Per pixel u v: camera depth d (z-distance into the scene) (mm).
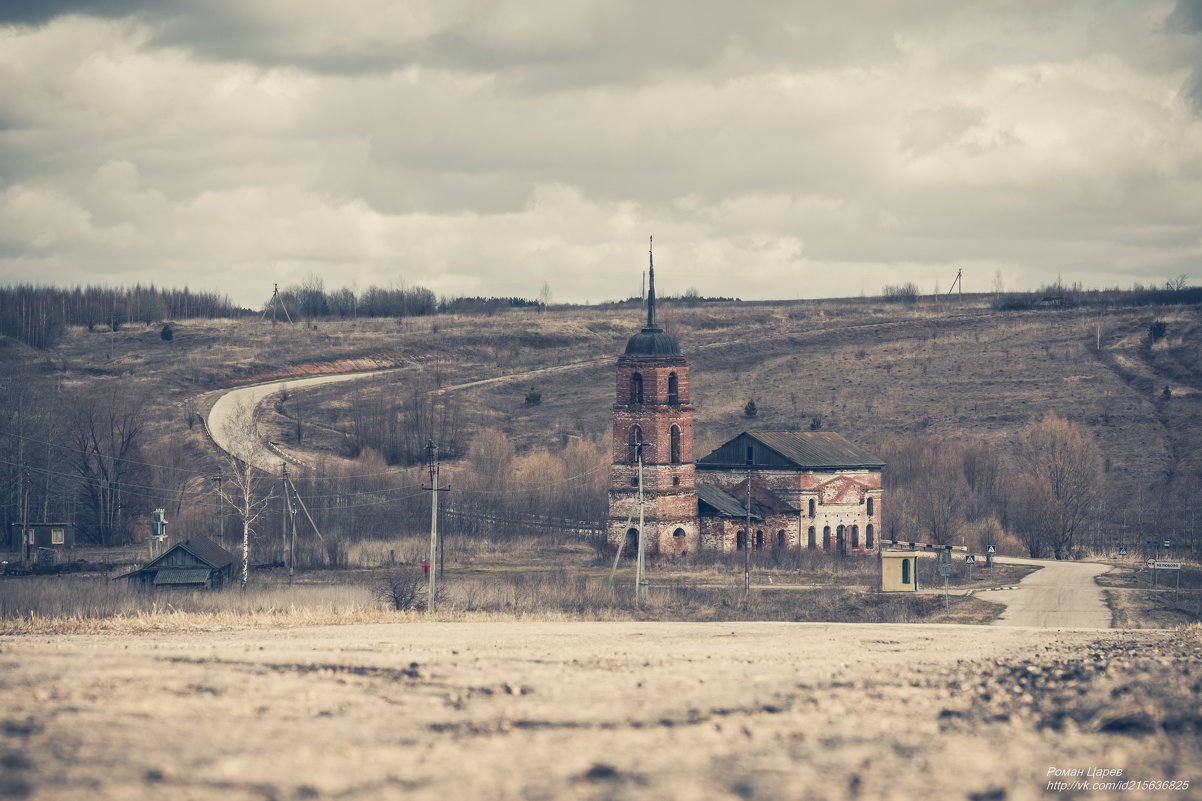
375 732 16891
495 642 31938
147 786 13805
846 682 22594
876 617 61469
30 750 15219
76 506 115812
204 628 40406
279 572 83375
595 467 124812
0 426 111812
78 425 119000
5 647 28328
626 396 94500
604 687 21375
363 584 72125
